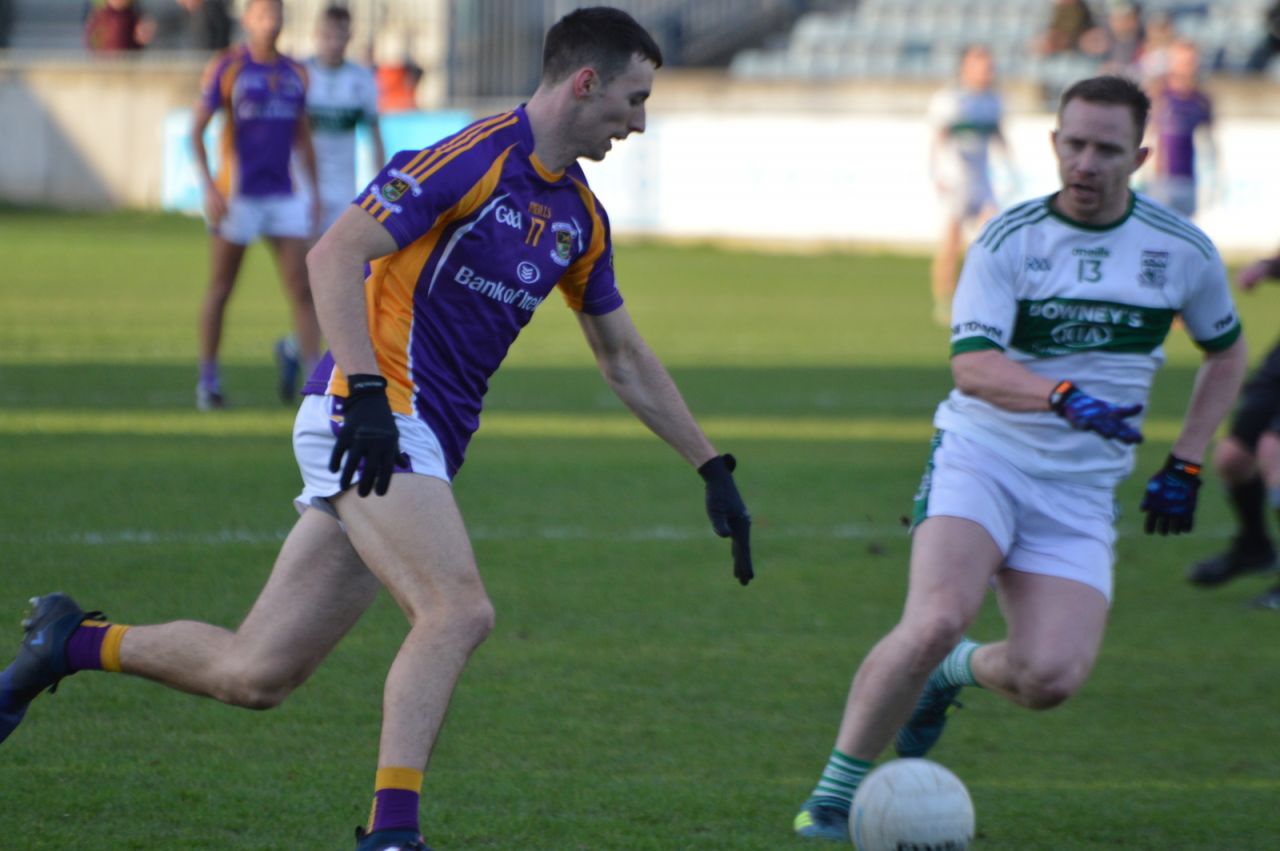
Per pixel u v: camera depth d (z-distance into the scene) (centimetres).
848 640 2220
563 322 6444
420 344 1386
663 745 1783
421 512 1334
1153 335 1631
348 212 1340
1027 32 11219
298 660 1395
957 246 6419
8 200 9469
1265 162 8119
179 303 6150
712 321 6103
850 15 12094
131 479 3067
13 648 2023
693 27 11644
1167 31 7612
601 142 1409
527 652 2123
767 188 8794
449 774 1669
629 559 2634
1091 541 1602
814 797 1531
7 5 11806
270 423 3738
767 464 3453
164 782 1611
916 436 3828
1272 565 2550
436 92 10100
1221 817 1606
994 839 1538
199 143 3806
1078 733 1889
